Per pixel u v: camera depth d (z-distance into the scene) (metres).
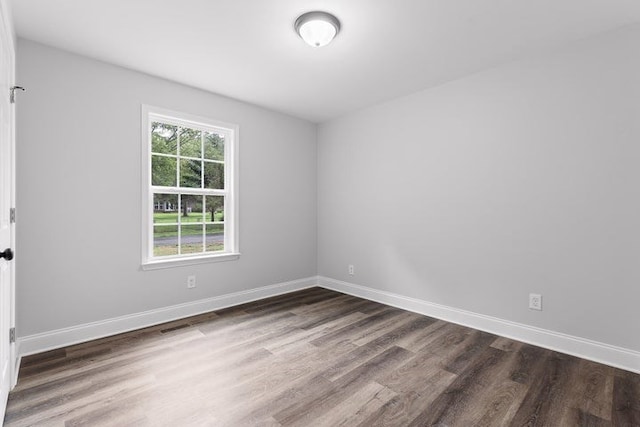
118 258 2.71
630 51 2.10
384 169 3.60
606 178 2.19
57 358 2.24
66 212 2.46
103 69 2.63
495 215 2.74
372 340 2.61
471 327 2.89
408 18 2.05
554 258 2.43
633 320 2.11
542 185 2.47
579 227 2.31
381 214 3.64
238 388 1.90
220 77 2.94
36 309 2.33
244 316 3.16
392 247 3.54
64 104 2.44
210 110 3.29
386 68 2.76
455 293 3.01
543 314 2.48
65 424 1.57
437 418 1.64
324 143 4.30
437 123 3.13
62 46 2.39
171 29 2.18
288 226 4.06
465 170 2.92
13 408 1.68
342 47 2.42
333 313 3.27
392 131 3.52
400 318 3.12
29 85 2.30
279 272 3.97
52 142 2.39
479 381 1.99
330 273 4.26
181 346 2.47
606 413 1.68
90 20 2.07
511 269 2.65
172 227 3.11
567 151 2.36
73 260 2.49
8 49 1.70
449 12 1.98
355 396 1.83
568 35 2.24
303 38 2.14
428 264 3.22
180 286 3.10
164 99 2.97
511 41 2.32
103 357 2.27
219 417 1.64
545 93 2.46
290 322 3.00
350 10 1.97
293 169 4.11
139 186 2.82
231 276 3.50
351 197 3.97
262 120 3.76
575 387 1.92
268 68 2.76
